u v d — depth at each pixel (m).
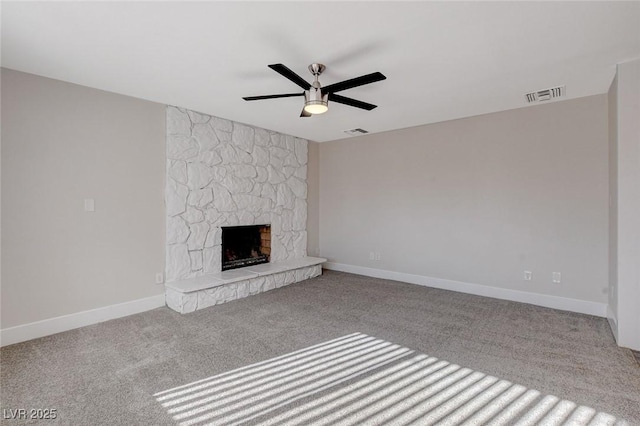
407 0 1.87
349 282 5.03
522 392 2.08
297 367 2.41
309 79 3.03
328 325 3.24
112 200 3.40
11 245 2.80
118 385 2.15
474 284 4.39
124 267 3.50
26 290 2.88
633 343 2.71
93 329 3.11
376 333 3.04
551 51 2.50
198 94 3.46
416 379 2.24
